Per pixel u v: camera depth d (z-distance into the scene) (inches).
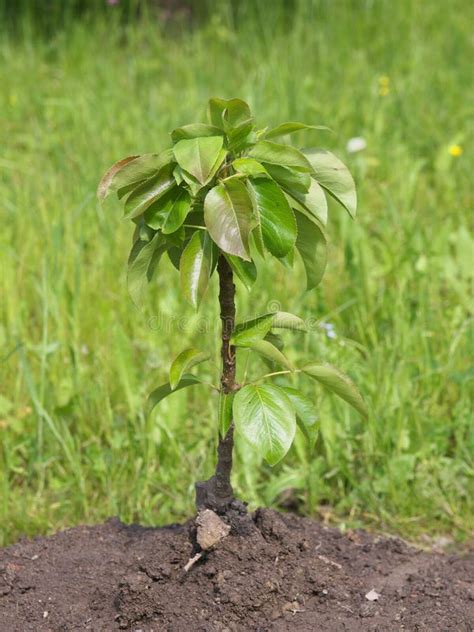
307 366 64.0
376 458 81.8
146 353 92.4
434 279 99.3
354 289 98.1
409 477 80.4
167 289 99.7
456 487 81.0
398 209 117.3
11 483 82.5
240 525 67.1
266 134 62.7
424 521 79.7
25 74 156.0
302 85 144.9
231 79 154.1
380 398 84.1
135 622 65.6
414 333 91.0
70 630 65.6
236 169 60.3
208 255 61.3
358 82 152.4
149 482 80.7
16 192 114.2
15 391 87.8
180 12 186.4
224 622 65.0
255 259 100.8
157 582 66.5
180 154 59.3
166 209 61.2
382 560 71.4
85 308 95.6
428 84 150.6
